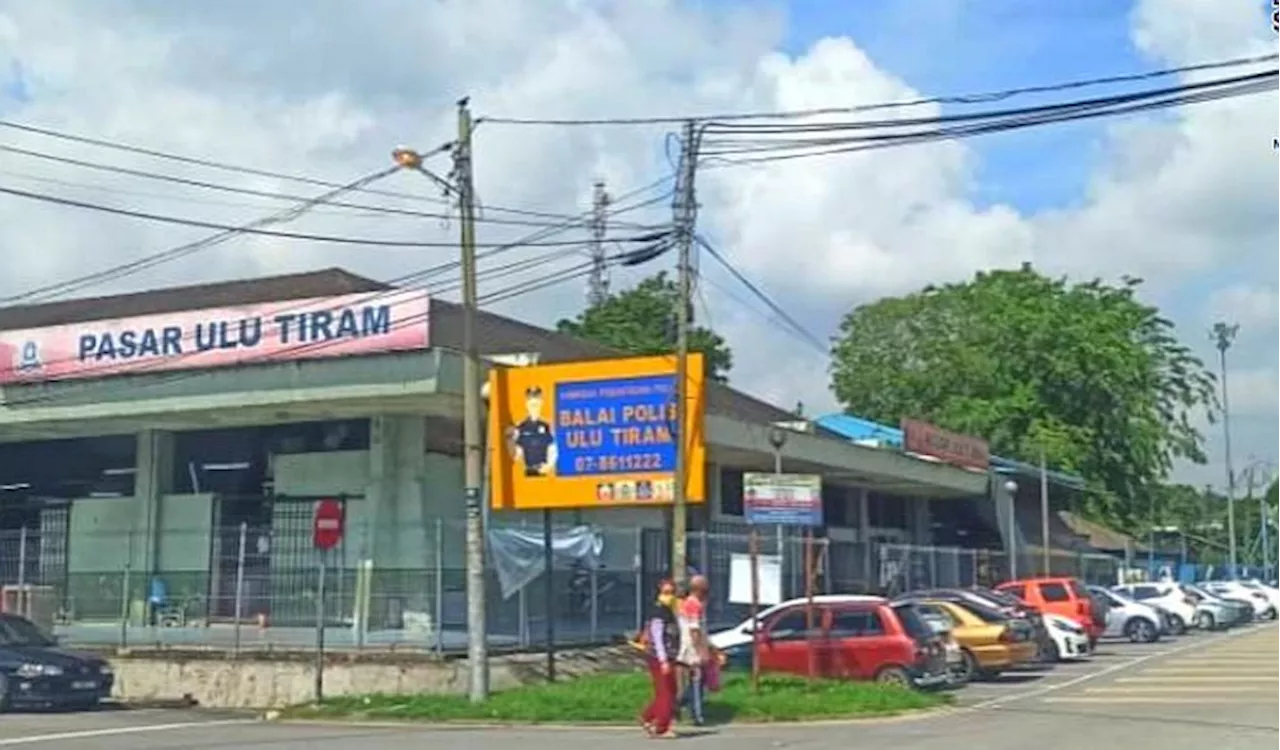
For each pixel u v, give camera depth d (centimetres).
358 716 2492
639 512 3944
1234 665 3394
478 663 2516
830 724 2230
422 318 3019
